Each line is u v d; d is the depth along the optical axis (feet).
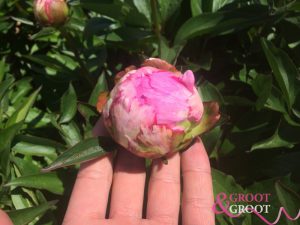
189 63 0.58
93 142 0.46
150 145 0.42
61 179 0.52
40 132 0.61
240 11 0.55
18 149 0.56
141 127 0.42
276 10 0.55
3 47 0.70
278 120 0.55
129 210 0.49
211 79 0.61
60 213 0.53
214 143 0.53
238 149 0.54
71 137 0.55
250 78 0.59
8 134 0.53
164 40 0.57
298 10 0.56
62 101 0.55
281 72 0.52
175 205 0.49
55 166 0.44
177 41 0.58
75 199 0.48
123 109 0.42
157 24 0.59
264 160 0.54
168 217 0.49
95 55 0.64
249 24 0.56
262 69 0.60
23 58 0.70
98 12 0.61
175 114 0.42
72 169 0.54
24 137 0.56
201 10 0.61
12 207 0.54
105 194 0.49
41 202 0.51
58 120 0.56
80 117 0.61
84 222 0.47
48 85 0.65
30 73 0.69
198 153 0.50
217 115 0.45
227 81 0.61
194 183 0.49
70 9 0.62
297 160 0.52
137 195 0.49
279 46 0.60
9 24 0.68
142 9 0.62
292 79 0.52
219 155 0.55
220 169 0.55
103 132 0.48
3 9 0.69
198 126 0.45
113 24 0.62
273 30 0.61
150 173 0.50
